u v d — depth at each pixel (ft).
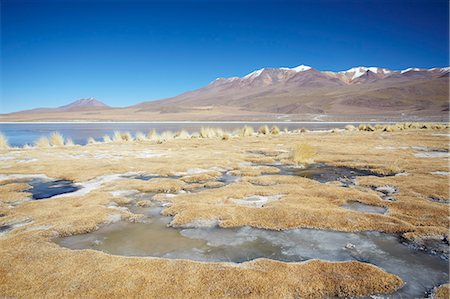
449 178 41.68
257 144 85.71
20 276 17.53
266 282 17.03
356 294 16.26
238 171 47.62
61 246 22.27
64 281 17.03
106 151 73.36
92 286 16.58
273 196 34.47
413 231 24.26
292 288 16.57
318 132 131.23
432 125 143.43
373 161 55.36
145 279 17.24
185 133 118.73
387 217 27.04
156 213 29.45
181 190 37.96
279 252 21.40
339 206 30.78
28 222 26.76
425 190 35.53
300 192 35.37
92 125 283.18
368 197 33.01
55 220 26.73
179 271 18.11
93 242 23.02
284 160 58.03
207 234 24.47
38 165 53.26
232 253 21.26
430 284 17.34
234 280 17.20
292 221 26.50
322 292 16.35
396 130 129.80
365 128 136.46
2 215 28.63
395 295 16.24
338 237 23.71
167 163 54.70
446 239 23.03
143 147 81.56
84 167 51.31
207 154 66.44
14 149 78.54
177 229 25.53
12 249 21.02
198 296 15.87
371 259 20.35
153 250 21.74
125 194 35.91
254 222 26.48
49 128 228.63
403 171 47.21
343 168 51.19
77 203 31.83
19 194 35.55
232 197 33.86
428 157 59.67
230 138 104.32
